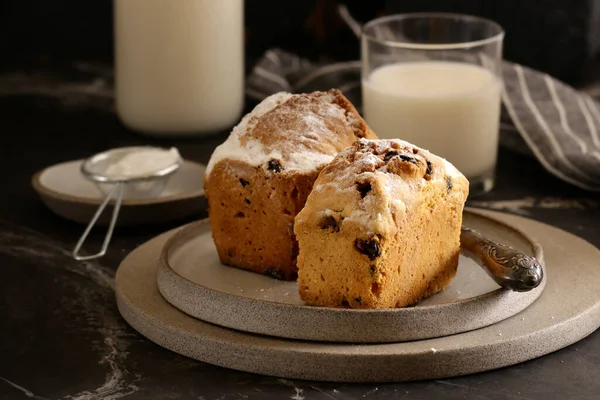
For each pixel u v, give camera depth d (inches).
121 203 34.0
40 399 27.5
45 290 31.8
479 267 31.0
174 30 39.6
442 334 28.3
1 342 29.5
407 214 28.5
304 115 30.9
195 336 28.4
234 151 30.9
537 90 39.5
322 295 29.0
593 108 39.4
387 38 37.7
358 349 27.8
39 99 45.3
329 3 45.8
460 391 27.5
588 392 27.5
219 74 40.4
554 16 43.9
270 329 28.3
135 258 31.9
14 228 35.1
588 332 29.3
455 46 36.2
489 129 36.5
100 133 42.0
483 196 37.0
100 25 48.1
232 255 31.3
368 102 36.8
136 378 28.1
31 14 48.0
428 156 29.4
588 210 36.0
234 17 40.4
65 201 34.3
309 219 28.7
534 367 28.3
